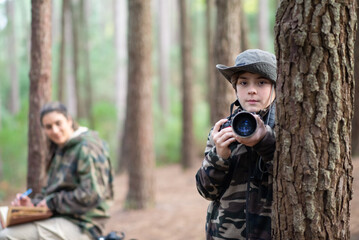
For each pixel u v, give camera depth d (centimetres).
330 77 167
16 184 1179
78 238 308
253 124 168
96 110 1664
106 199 322
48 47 409
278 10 174
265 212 183
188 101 1190
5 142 1153
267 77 179
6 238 304
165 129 1692
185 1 1152
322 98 167
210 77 1159
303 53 167
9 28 2248
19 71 2514
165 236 580
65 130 318
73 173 315
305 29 166
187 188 945
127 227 640
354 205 548
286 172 172
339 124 169
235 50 566
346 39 168
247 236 182
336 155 168
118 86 1739
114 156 1633
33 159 402
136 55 734
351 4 168
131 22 734
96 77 2439
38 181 401
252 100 182
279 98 173
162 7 2183
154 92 2425
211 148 195
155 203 755
